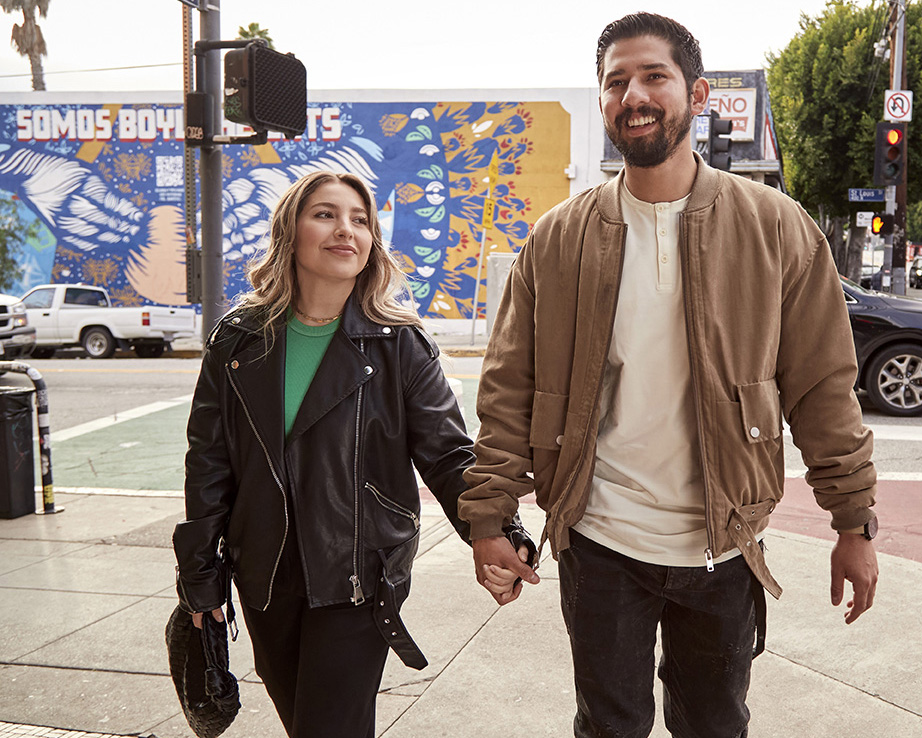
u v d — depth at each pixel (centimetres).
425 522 528
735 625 197
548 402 200
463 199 2027
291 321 211
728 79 1992
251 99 515
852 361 187
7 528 542
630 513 195
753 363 186
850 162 3161
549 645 346
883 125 1514
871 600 188
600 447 199
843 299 189
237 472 206
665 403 191
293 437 201
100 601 407
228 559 214
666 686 214
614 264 190
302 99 546
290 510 203
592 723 204
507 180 2011
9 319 1498
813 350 188
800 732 281
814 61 3108
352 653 204
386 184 2042
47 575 447
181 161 2077
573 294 196
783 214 188
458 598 398
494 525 198
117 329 1777
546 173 1997
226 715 218
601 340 192
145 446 848
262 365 205
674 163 187
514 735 282
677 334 189
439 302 2058
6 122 2106
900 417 912
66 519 561
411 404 211
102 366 1548
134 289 2122
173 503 604
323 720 201
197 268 573
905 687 308
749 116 1998
